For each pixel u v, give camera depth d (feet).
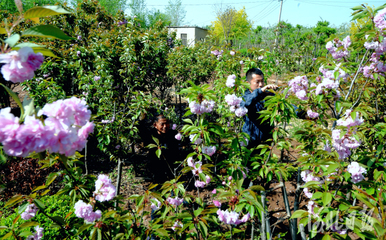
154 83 21.53
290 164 7.16
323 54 37.76
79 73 15.61
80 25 26.73
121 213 6.00
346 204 4.88
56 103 3.05
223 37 104.32
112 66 15.92
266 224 7.80
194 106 6.19
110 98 13.66
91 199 5.38
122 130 12.80
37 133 2.81
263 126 8.95
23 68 2.83
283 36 52.24
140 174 16.24
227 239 6.56
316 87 7.18
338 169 5.92
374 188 5.37
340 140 6.26
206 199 12.56
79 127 3.30
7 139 2.69
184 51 27.94
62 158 3.34
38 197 6.26
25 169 12.71
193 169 6.98
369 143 9.48
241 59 16.58
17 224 8.31
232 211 5.70
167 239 5.73
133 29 17.03
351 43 7.95
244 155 7.10
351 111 6.27
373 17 6.99
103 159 18.02
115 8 92.22
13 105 23.04
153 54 16.63
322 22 40.63
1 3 53.01
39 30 2.98
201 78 28.99
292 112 7.07
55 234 8.13
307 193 7.16
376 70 7.54
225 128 10.31
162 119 12.85
